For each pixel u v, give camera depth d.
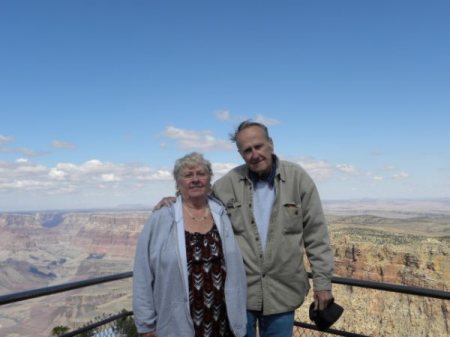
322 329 1.84
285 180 1.82
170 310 1.63
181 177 1.73
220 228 1.74
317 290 1.81
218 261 1.69
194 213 1.75
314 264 1.83
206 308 1.64
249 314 1.84
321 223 1.83
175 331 1.62
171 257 1.64
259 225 1.82
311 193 1.83
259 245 1.81
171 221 1.69
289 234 1.82
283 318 1.84
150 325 1.66
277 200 1.81
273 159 1.89
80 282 2.04
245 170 1.88
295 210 1.81
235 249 1.74
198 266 1.66
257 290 1.81
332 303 1.83
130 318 2.79
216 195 1.91
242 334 1.69
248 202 1.84
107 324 2.52
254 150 1.79
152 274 1.69
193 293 1.64
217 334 1.66
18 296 1.70
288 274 1.81
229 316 1.66
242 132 1.82
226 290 1.68
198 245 1.68
